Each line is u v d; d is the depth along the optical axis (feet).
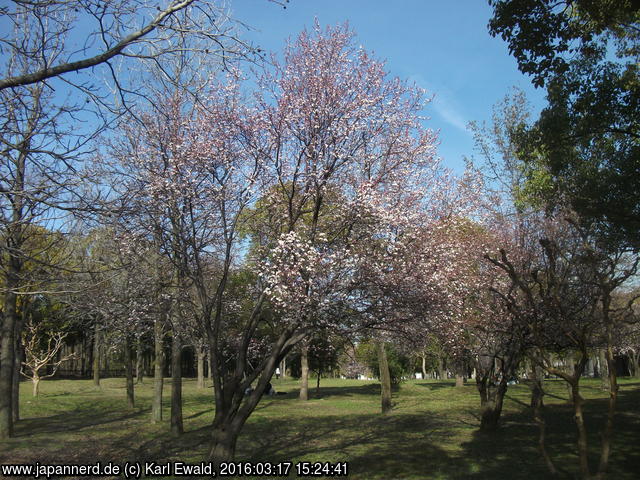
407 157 34.37
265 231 35.94
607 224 31.96
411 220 32.76
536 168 39.50
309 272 29.84
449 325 40.63
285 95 33.06
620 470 27.07
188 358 168.96
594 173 32.27
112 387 101.55
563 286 29.84
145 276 42.34
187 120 33.78
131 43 18.88
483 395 45.60
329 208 34.63
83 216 19.53
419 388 100.89
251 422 56.03
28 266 30.01
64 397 76.33
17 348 56.65
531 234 39.42
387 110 34.19
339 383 136.26
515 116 46.01
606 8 29.40
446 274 34.73
